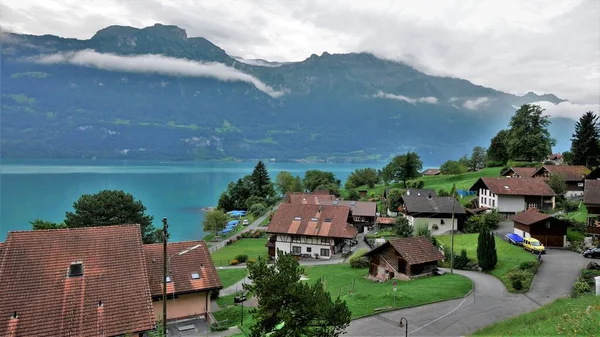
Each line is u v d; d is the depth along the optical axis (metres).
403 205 92.94
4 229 101.12
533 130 127.12
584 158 108.94
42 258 31.52
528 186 88.75
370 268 54.75
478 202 98.12
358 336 30.70
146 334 30.11
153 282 36.81
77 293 30.06
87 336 27.88
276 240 75.88
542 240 62.75
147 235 70.12
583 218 70.12
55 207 134.50
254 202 144.62
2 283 29.09
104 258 33.06
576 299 34.28
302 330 22.09
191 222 128.75
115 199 66.69
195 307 38.06
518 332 25.77
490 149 153.50
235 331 34.53
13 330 26.81
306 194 119.00
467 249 63.34
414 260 48.62
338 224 74.31
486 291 43.03
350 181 175.00
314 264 66.56
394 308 36.81
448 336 30.66
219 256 75.88
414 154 138.88
